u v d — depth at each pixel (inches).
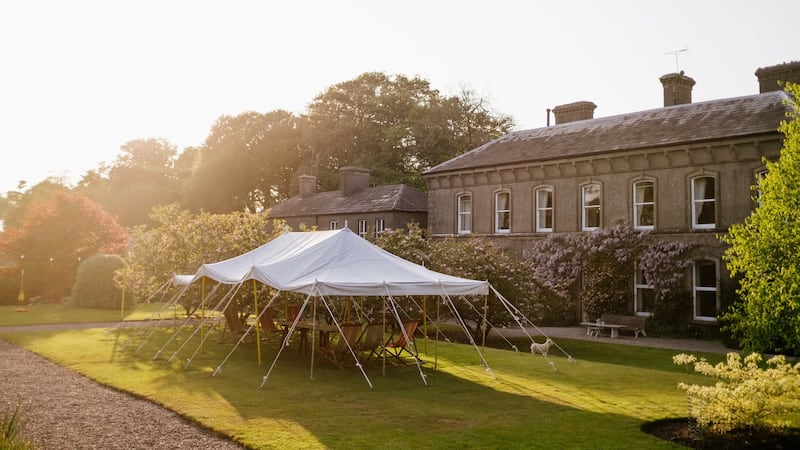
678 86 1066.7
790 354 660.7
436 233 1227.2
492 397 415.2
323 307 748.6
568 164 1025.5
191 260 812.0
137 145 3376.0
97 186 3198.8
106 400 394.9
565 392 432.5
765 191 501.0
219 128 2223.2
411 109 1919.3
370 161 1919.3
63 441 302.4
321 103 2123.5
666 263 884.0
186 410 362.6
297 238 644.7
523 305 786.2
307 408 377.7
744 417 298.7
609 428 333.7
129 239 1376.7
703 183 888.9
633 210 956.6
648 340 813.2
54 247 1270.9
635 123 1020.5
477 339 810.8
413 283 499.2
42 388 429.4
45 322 882.1
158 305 1201.4
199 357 587.2
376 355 599.5
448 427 335.3
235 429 323.3
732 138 837.8
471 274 788.0
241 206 2226.9
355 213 1499.8
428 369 530.9
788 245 477.7
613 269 932.6
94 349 612.7
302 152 2190.0
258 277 509.4
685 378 490.9
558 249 1007.0
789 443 298.0
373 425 338.0
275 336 745.6
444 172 1202.6
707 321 847.1
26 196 2851.9
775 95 893.8
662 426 348.5
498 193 1138.7
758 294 488.1
